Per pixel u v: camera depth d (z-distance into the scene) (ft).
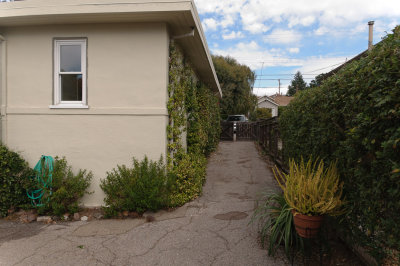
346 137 10.08
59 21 17.99
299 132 16.28
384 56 7.52
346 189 10.30
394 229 7.32
